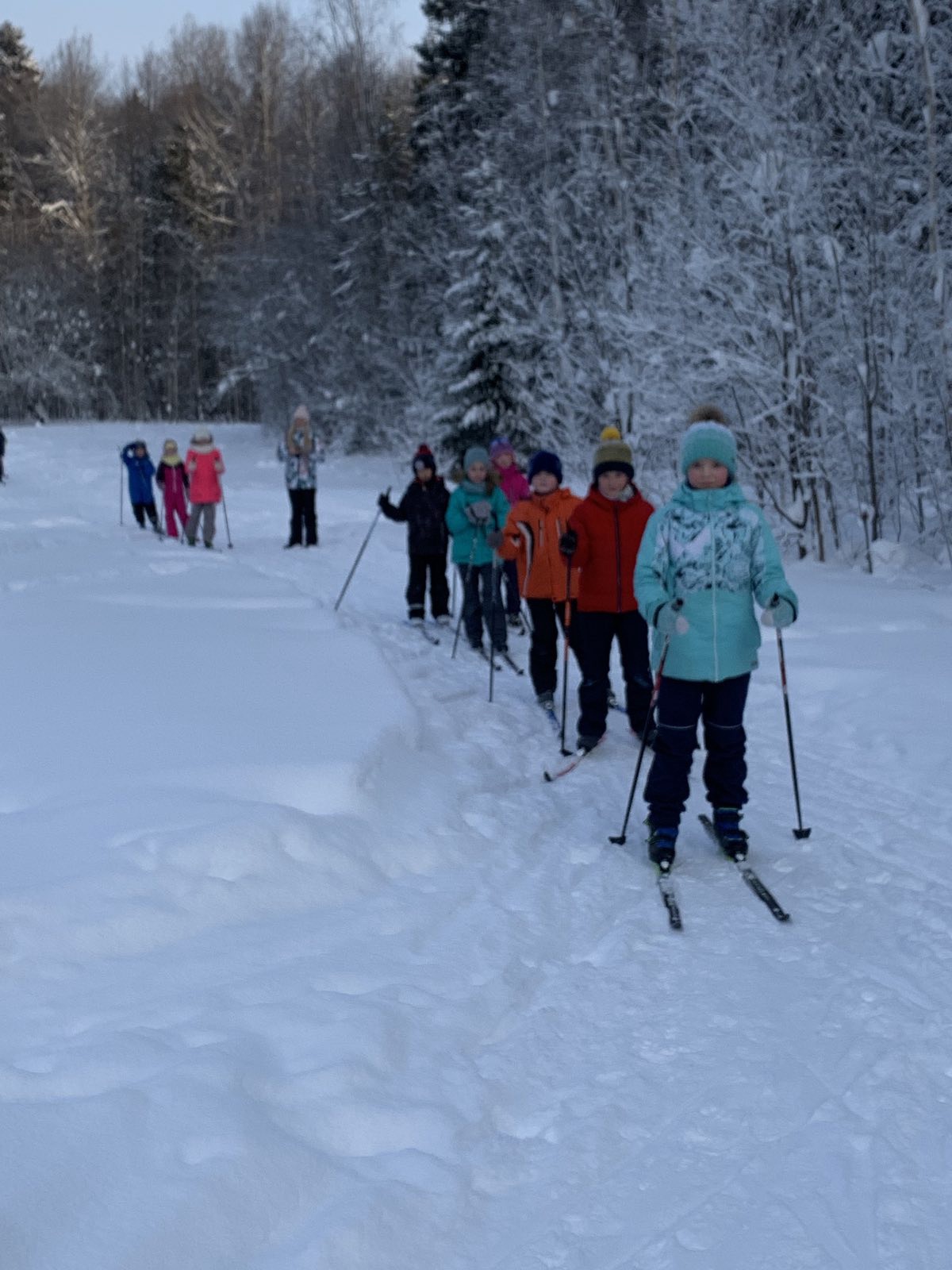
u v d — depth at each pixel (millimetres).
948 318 12250
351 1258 2189
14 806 4281
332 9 39531
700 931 3902
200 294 57406
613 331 15570
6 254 54656
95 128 61688
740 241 14008
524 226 23094
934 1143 2639
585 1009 3322
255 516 19969
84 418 57312
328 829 4203
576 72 21766
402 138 37625
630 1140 2682
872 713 6746
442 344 27984
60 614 8820
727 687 4582
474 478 9039
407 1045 2973
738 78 13797
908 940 3760
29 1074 2582
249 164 54188
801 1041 3117
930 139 12188
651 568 4535
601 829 5047
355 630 8234
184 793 4340
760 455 13828
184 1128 2412
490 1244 2326
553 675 7371
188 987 3180
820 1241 2314
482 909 3980
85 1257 2023
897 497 13188
